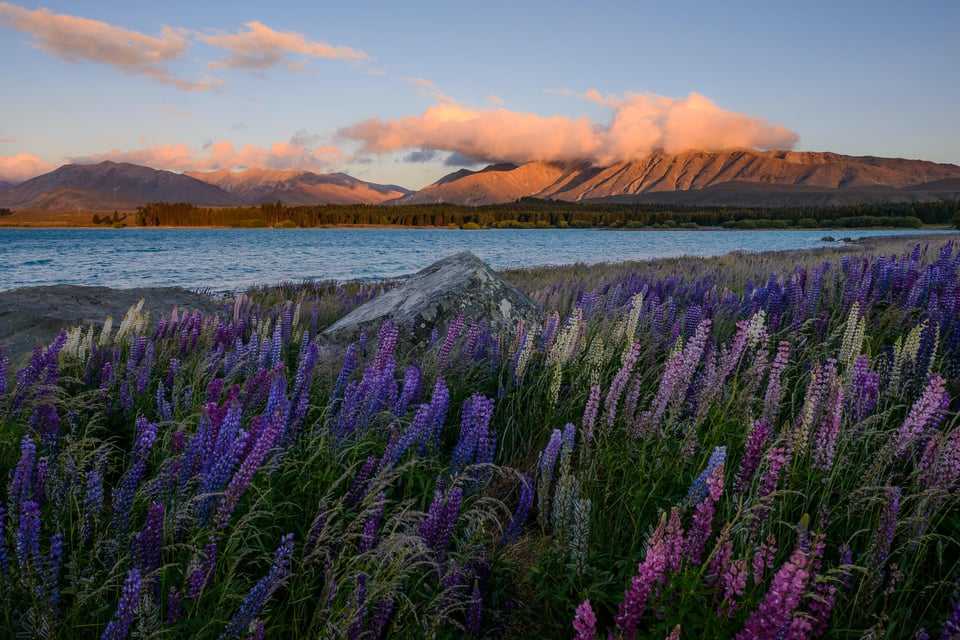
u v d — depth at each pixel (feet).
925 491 9.28
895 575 8.69
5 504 11.16
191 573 8.82
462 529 11.95
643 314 24.16
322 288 65.82
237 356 19.83
